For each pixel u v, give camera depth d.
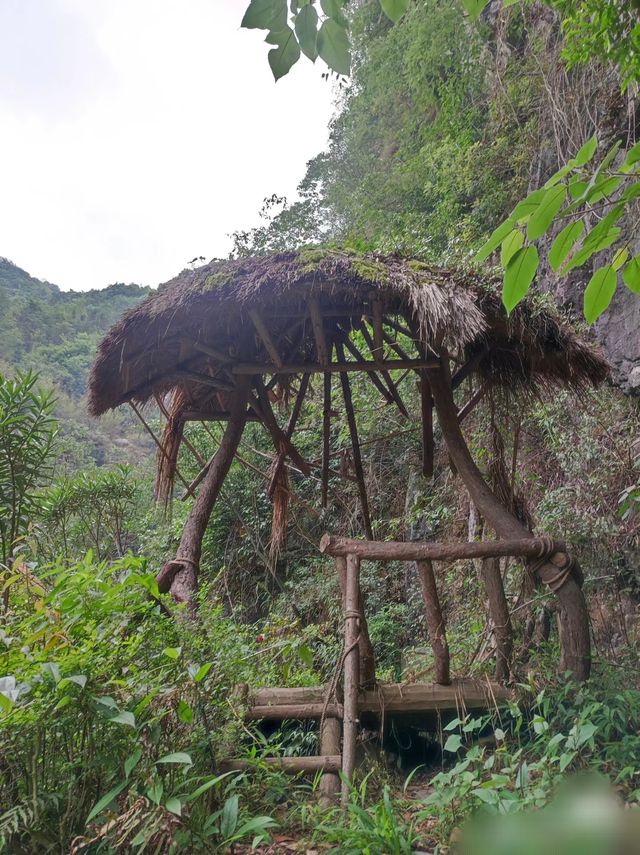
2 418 3.70
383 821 2.04
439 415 3.80
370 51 10.06
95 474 7.99
